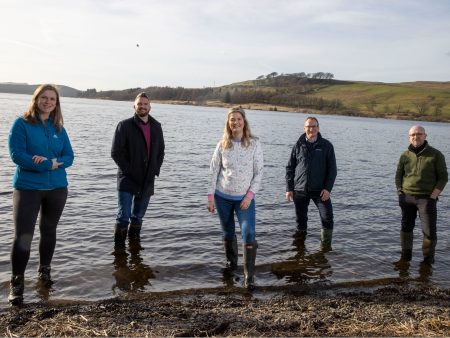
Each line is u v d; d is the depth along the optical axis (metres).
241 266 4.64
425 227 4.95
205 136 25.84
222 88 195.25
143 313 3.24
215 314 3.23
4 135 17.83
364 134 37.56
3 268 4.14
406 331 2.90
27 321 3.03
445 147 25.75
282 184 10.33
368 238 5.98
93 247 5.00
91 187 8.62
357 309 3.45
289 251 5.26
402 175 5.30
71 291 3.76
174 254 4.93
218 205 4.27
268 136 28.92
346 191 9.73
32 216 3.48
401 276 4.50
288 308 3.45
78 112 53.09
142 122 5.04
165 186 9.24
